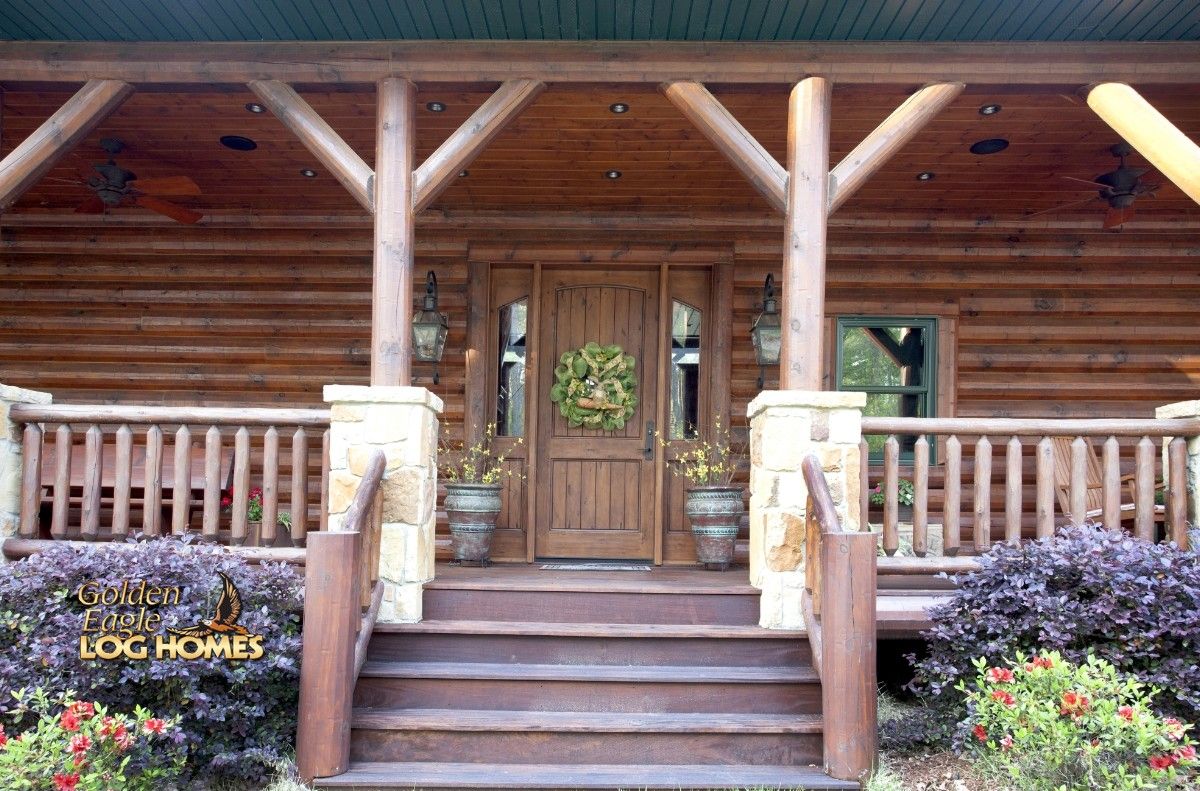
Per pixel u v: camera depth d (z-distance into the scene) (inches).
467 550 226.4
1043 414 262.5
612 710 154.7
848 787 136.4
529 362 253.0
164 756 131.0
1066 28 172.2
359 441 167.6
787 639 163.2
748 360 257.6
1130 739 122.0
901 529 252.7
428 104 197.3
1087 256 261.6
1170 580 144.0
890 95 189.3
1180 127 211.3
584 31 175.3
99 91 180.7
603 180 239.5
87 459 181.6
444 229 258.5
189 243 264.7
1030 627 145.9
